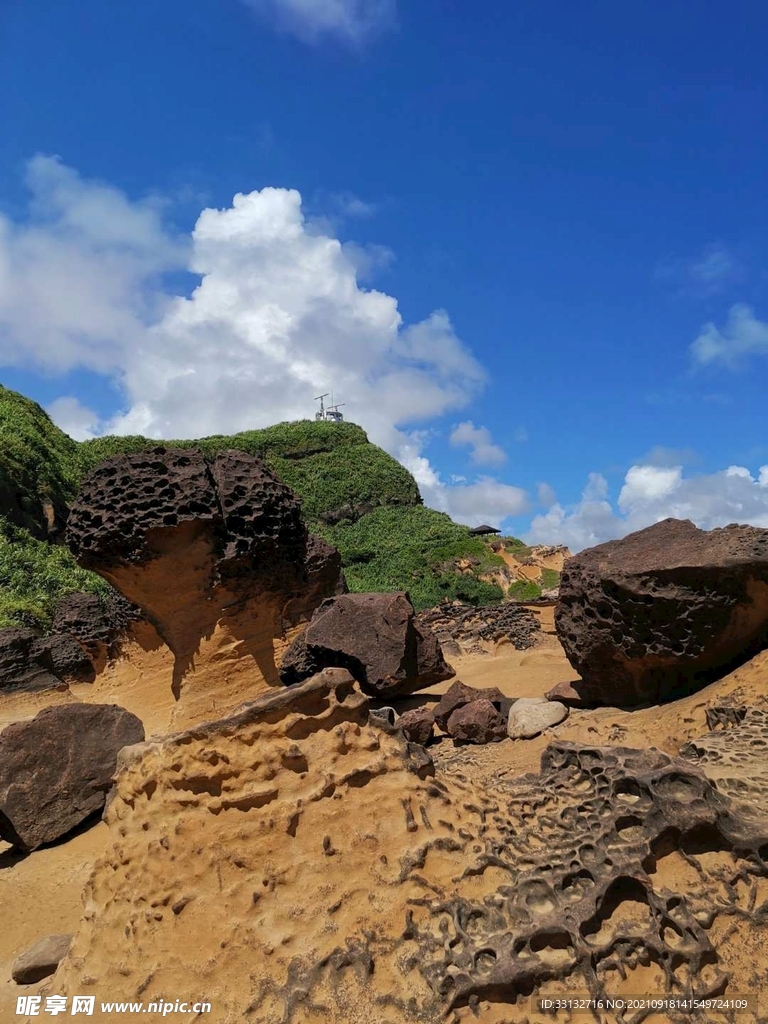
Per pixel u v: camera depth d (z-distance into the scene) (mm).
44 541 27531
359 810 3885
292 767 3951
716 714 6480
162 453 8109
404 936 3428
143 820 3984
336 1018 3141
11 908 5684
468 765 7656
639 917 3564
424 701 11141
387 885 3619
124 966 3574
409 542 44156
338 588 15234
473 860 3760
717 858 3863
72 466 35250
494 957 3291
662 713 7391
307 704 4102
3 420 32812
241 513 8023
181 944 3539
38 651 15156
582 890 3625
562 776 4559
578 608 8531
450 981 3197
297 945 3418
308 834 3773
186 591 7906
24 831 6867
